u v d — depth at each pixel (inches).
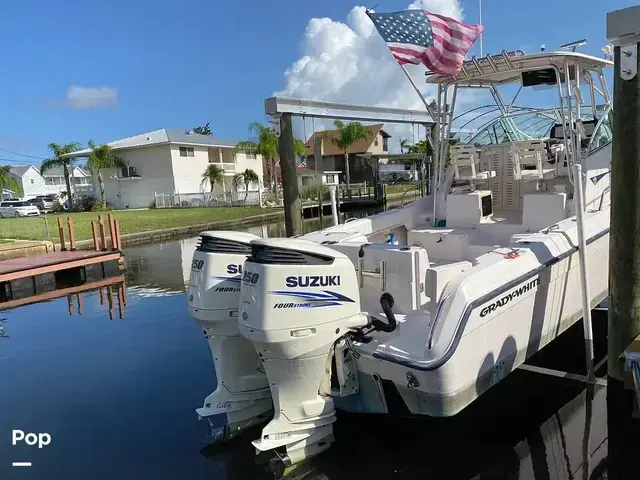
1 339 241.0
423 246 188.1
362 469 120.0
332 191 222.1
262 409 144.3
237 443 135.9
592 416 135.7
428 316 131.6
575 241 151.9
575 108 180.5
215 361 139.9
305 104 227.1
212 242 136.1
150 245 605.3
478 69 182.2
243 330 114.7
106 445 137.6
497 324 121.9
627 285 135.4
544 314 141.0
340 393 124.6
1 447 138.0
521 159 201.2
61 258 405.1
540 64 175.8
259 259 112.8
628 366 123.2
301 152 1092.5
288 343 111.3
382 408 126.7
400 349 116.2
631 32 122.0
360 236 169.2
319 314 113.0
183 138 1339.8
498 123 244.2
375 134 1503.4
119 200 1320.1
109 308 297.9
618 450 120.9
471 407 143.5
